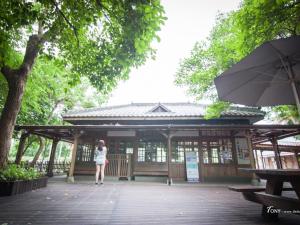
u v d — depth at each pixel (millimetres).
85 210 3008
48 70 8008
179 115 9945
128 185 6883
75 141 8445
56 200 3766
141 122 10625
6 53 4742
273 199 2232
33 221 2357
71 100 14461
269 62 3098
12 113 5180
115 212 2912
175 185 7258
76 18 4137
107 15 4164
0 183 4094
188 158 9156
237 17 4086
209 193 5172
